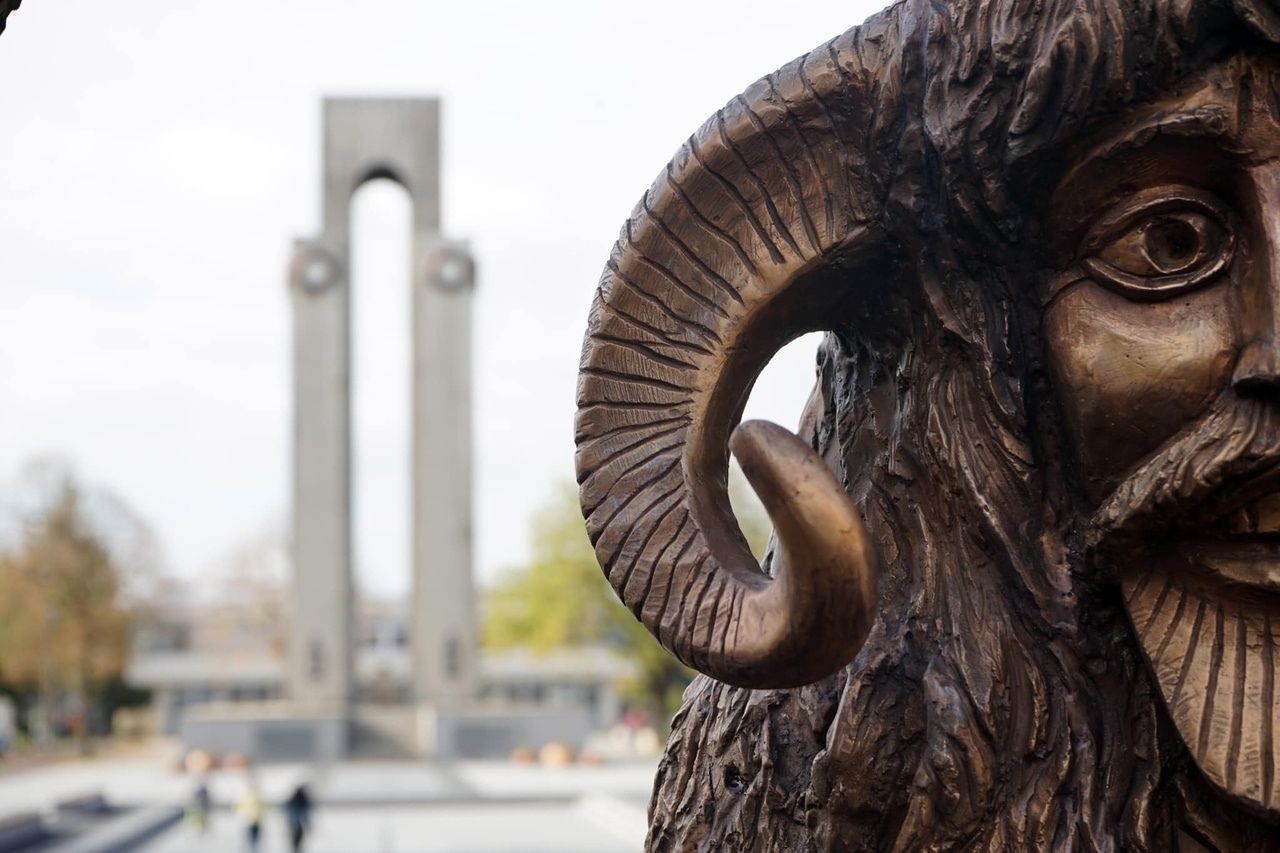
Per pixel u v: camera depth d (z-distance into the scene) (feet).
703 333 4.58
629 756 105.60
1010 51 4.20
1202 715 4.00
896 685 4.65
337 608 100.12
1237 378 3.86
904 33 4.41
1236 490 3.91
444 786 73.61
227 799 69.21
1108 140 4.08
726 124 4.53
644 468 4.54
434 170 103.09
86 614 146.82
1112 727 4.40
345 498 100.42
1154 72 3.95
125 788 82.33
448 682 101.19
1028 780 4.43
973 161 4.31
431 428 101.40
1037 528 4.54
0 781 93.09
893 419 4.87
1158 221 4.10
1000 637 4.53
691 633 4.27
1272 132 3.89
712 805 5.19
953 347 4.60
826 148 4.52
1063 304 4.32
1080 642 4.44
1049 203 4.27
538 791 68.90
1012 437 4.53
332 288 100.63
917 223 4.49
